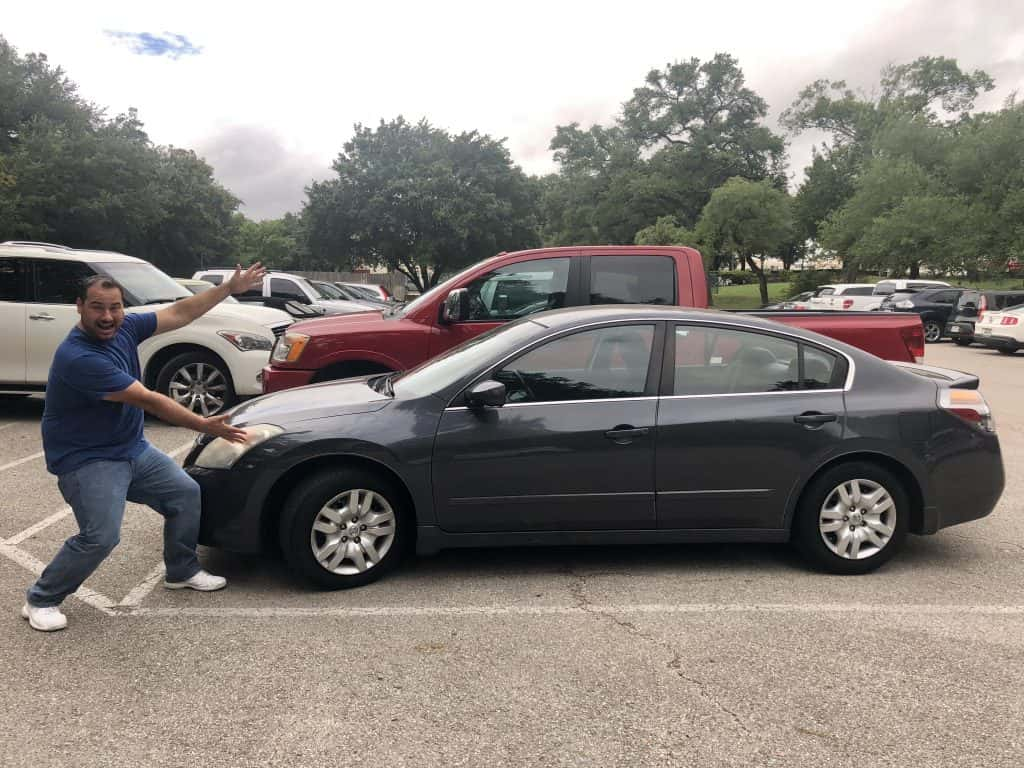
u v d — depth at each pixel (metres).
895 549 4.21
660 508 4.08
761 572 4.27
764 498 4.11
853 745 2.64
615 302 6.60
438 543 4.04
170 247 45.97
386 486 4.01
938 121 42.19
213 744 2.63
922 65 50.28
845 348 4.28
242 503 3.91
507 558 4.49
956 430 4.19
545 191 62.06
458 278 6.72
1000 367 15.77
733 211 40.19
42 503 5.50
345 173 41.50
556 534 4.08
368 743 2.64
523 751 2.60
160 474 3.73
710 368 4.16
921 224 33.56
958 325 20.67
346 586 3.99
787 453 4.08
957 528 5.11
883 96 51.50
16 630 3.48
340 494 3.94
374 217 40.50
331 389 4.55
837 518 4.18
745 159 54.88
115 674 3.10
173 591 3.96
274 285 16.98
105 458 3.48
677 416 4.04
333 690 2.99
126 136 39.09
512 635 3.48
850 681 3.07
